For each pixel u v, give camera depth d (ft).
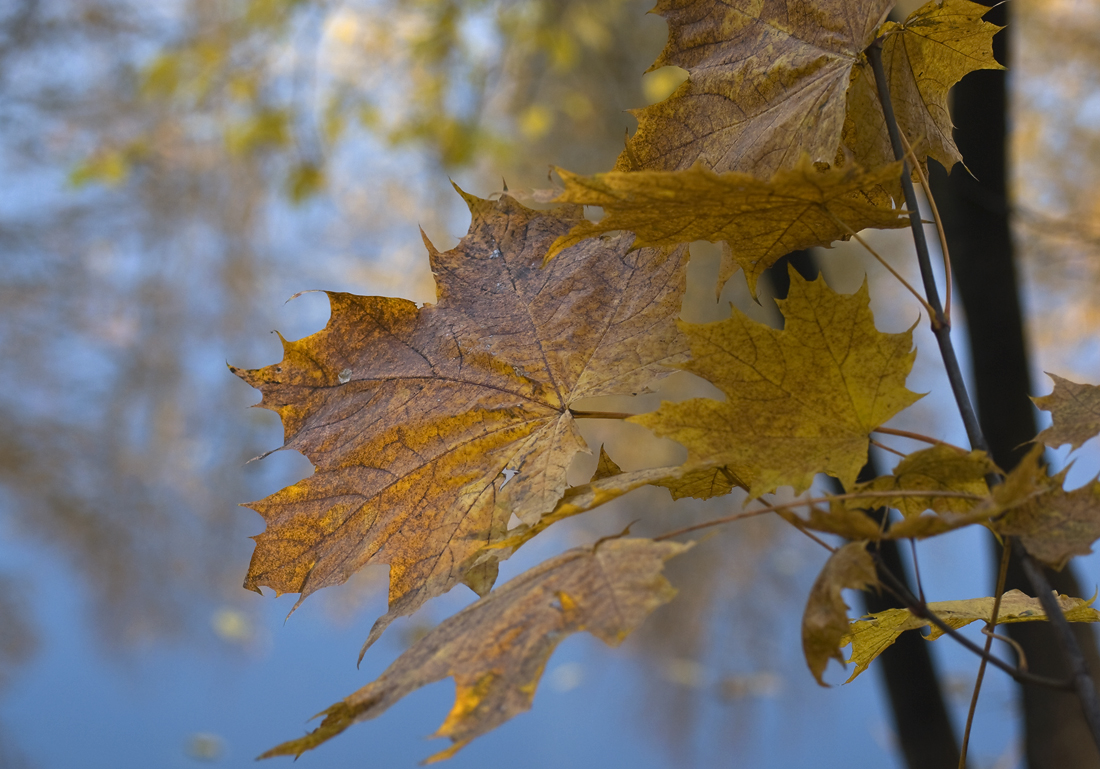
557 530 18.02
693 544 2.05
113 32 15.48
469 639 2.06
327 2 12.44
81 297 18.08
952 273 6.44
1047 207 10.21
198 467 19.56
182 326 18.60
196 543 19.90
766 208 2.14
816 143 2.24
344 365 2.41
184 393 18.97
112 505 18.92
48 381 18.28
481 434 2.35
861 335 2.13
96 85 15.89
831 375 2.13
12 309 17.47
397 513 2.33
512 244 2.49
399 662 2.10
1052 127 10.18
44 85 15.60
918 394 2.11
